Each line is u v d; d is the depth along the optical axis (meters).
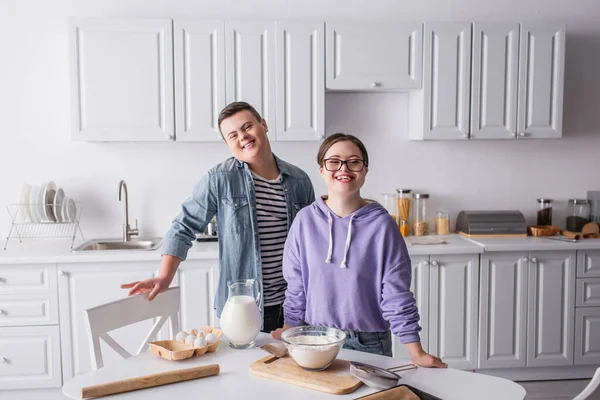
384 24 3.27
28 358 3.03
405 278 1.62
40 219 3.30
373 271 1.63
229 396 1.28
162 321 1.94
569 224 3.72
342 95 3.62
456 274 3.22
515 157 3.77
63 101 3.49
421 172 3.72
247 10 3.51
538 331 3.29
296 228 1.72
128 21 3.14
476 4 3.63
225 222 2.17
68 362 3.04
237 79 3.22
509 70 3.35
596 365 3.34
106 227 3.58
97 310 1.71
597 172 3.82
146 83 3.18
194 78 3.20
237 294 1.63
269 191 2.19
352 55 3.26
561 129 3.41
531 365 3.30
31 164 3.50
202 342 1.56
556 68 3.38
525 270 3.25
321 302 1.65
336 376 1.36
